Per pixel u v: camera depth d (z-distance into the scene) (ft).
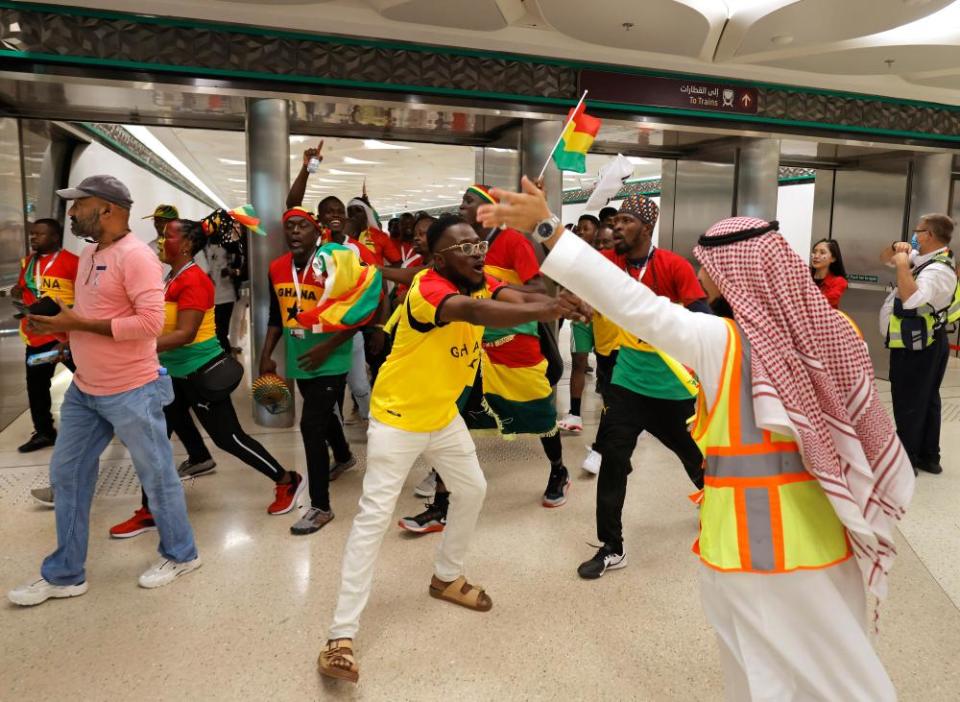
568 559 10.41
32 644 8.06
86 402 8.83
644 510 12.35
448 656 7.93
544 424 11.94
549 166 19.07
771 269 4.96
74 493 8.93
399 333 7.60
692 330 4.91
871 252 26.50
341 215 15.10
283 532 11.16
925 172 24.58
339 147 35.09
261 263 16.89
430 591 9.25
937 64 19.07
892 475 5.04
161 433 9.21
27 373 15.03
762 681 4.81
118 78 15.25
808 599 4.79
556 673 7.64
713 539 5.01
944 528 11.65
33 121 19.36
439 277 7.43
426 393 7.59
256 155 16.57
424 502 12.48
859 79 21.13
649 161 37.04
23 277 14.88
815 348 4.92
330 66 16.56
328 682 7.43
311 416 11.11
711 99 20.42
